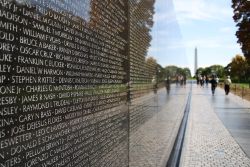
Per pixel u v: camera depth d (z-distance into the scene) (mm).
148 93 7125
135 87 5699
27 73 2182
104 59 3852
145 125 6508
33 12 2250
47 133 2434
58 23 2621
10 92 2014
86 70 3244
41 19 2354
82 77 3133
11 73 2021
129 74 5184
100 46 3699
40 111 2340
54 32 2553
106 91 3910
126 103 4910
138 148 5711
